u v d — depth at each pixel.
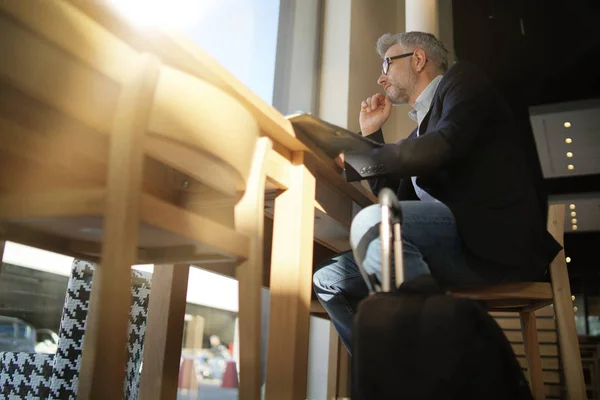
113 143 0.82
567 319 1.64
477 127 1.33
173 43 0.88
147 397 1.52
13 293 2.58
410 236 1.28
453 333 0.82
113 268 0.78
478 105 1.36
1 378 1.50
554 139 4.42
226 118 0.94
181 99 0.87
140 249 1.18
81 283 1.50
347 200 1.64
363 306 0.88
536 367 1.86
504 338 0.86
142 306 1.65
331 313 1.71
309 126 1.23
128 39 0.88
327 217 1.53
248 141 1.01
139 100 0.82
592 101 4.31
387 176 1.32
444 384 0.81
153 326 1.57
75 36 0.79
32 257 2.64
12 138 0.95
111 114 0.91
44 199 0.88
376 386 0.83
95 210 0.84
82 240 1.12
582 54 4.45
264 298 2.72
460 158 1.31
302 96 3.25
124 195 0.80
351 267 1.63
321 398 2.81
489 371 0.82
